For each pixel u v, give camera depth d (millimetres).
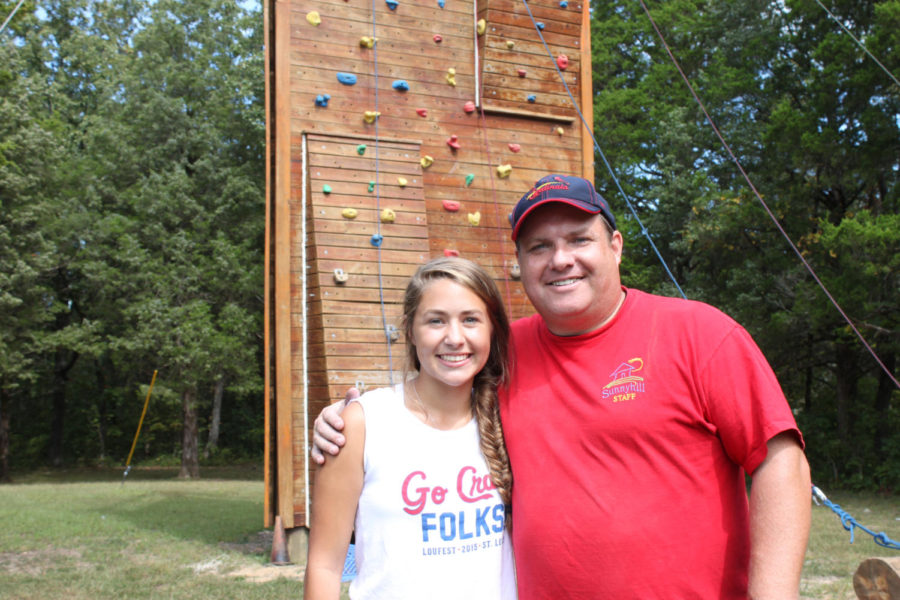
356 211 7375
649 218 20109
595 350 2070
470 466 2129
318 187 7309
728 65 20516
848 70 14891
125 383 28844
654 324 2047
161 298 20578
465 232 7797
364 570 2062
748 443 1880
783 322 15359
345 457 2080
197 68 22453
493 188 7957
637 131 21266
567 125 8352
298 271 7414
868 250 13430
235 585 6809
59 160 21391
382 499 2047
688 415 1940
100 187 22406
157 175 21031
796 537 1806
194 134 21938
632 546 1908
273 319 7602
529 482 2086
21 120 19578
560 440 2053
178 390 21141
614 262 2133
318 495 2105
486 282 2146
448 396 2154
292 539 7684
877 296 14164
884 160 14867
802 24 17031
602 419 1988
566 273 2055
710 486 1942
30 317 20391
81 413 29297
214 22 23391
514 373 2230
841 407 17391
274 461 7734
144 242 21672
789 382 18984
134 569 7605
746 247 17375
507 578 2186
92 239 21562
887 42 13828
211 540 9555
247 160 23172
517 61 8125
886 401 17766
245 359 21578
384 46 7797
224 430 29484
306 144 7410
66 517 11469
